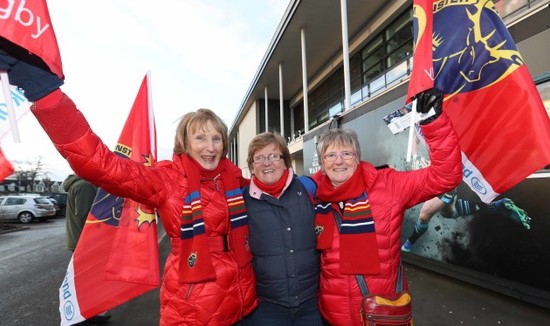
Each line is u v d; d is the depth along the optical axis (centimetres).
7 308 427
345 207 177
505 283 349
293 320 189
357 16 1120
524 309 336
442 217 432
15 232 1352
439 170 161
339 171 182
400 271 174
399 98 487
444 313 341
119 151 227
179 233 166
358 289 166
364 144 590
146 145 229
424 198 171
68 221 340
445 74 201
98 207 232
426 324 322
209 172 178
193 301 159
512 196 340
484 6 191
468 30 194
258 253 190
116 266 207
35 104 121
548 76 308
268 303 189
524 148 171
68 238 337
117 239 210
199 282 158
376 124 551
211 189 177
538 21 319
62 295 219
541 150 165
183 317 160
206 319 159
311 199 200
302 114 1973
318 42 1307
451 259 418
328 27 1188
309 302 191
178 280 161
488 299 366
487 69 187
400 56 1005
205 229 165
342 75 1423
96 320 347
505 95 180
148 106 232
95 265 224
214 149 175
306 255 189
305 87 1195
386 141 523
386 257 168
